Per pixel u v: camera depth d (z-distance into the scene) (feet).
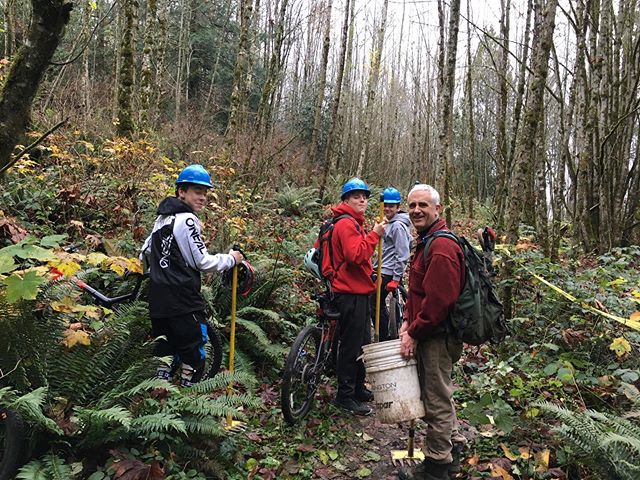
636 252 21.45
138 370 9.84
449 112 33.63
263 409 13.53
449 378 10.07
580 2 26.30
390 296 18.16
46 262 13.00
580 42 27.04
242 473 10.42
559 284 16.98
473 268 9.73
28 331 9.43
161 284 10.69
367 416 13.78
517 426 11.96
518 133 40.29
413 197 10.11
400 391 9.96
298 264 21.83
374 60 55.83
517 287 18.11
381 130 90.07
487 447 11.59
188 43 81.76
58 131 26.40
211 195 24.48
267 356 15.62
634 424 10.65
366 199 13.85
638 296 14.07
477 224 48.70
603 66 27.14
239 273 12.57
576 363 13.82
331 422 13.25
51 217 18.80
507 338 16.46
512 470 10.62
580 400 12.35
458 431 12.00
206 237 20.22
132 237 17.28
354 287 13.32
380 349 10.28
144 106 36.37
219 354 12.84
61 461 8.49
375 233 13.33
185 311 10.82
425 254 9.79
